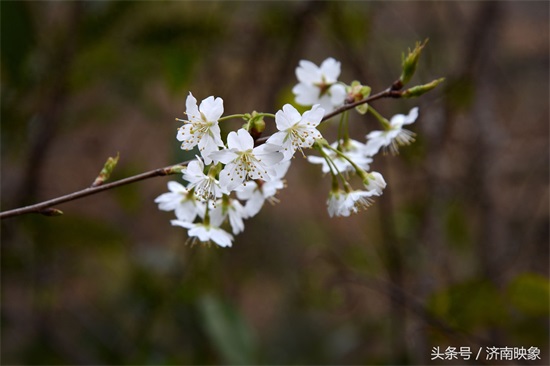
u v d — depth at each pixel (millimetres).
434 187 748
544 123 966
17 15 609
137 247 754
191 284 661
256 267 911
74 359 733
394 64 824
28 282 754
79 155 920
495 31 754
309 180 897
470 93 754
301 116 449
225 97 750
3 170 737
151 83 721
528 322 640
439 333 649
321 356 846
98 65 651
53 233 705
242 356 616
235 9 702
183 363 698
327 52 828
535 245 886
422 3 814
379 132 502
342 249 910
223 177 447
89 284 857
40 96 649
